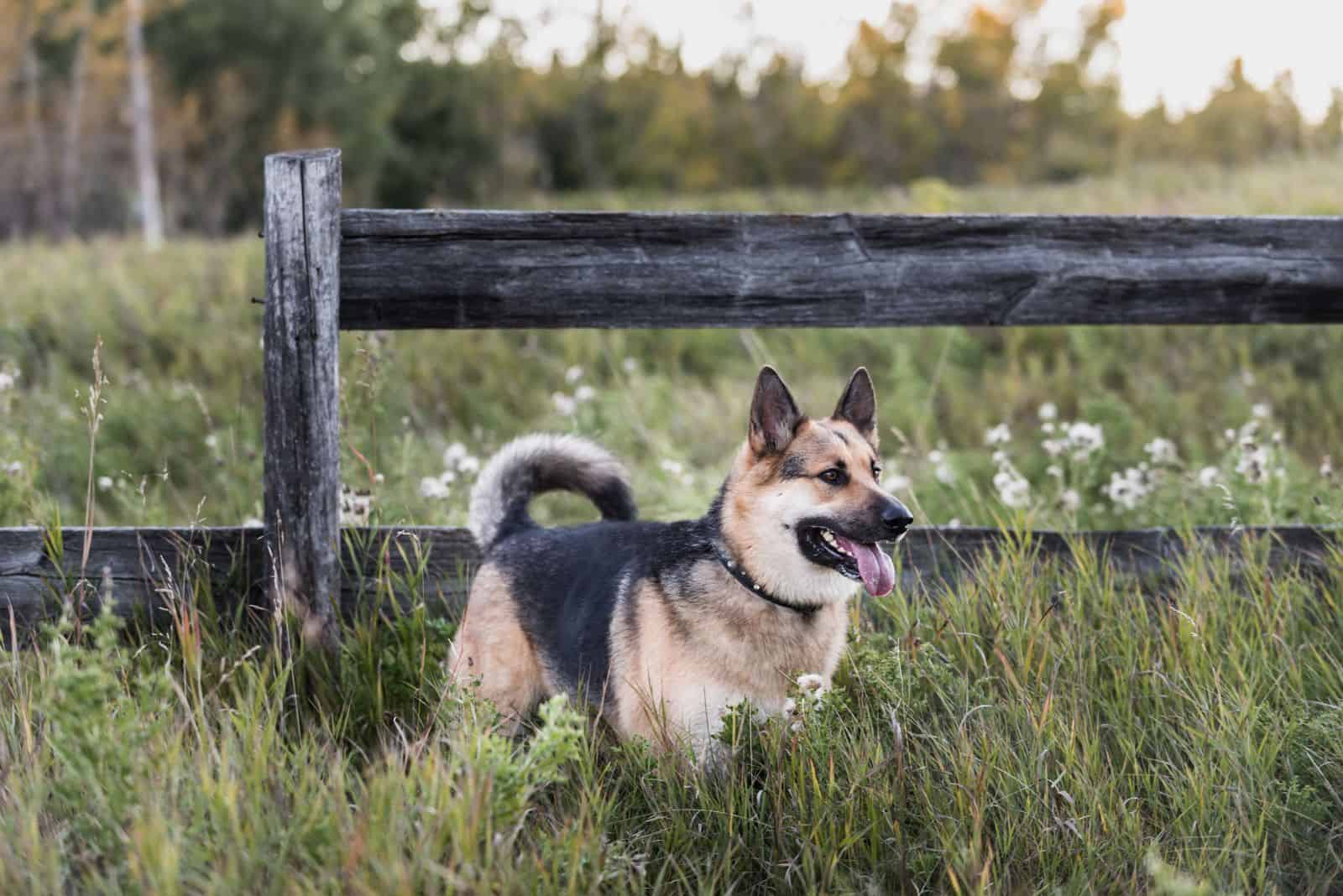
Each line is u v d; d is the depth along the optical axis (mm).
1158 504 5371
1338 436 7109
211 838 2609
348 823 2654
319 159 3648
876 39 41688
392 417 6523
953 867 2918
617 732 3537
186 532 3934
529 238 3920
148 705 2781
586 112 40125
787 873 2902
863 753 3227
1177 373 8305
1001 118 40625
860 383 3998
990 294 4152
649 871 2990
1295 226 4242
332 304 3730
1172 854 3061
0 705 3299
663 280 3996
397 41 39000
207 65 34531
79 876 2609
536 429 7793
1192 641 3693
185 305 9945
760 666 3408
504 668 3838
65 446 6625
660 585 3482
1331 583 4203
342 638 3846
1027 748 3328
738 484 3484
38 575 3867
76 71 30578
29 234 31406
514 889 2576
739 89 42656
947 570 4328
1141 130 36625
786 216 4027
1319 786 3277
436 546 4223
